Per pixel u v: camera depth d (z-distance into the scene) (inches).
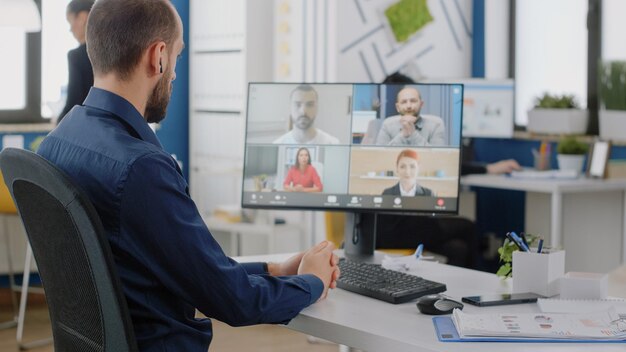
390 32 212.1
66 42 218.1
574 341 64.0
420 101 95.7
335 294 81.4
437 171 95.3
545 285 79.1
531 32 232.2
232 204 218.4
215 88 219.3
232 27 213.0
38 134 210.4
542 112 217.5
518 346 63.1
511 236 81.9
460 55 229.9
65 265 63.7
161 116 71.9
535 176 194.5
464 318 68.1
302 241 207.2
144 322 64.9
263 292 68.2
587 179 193.5
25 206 65.9
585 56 219.6
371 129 96.3
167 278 64.0
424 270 93.7
